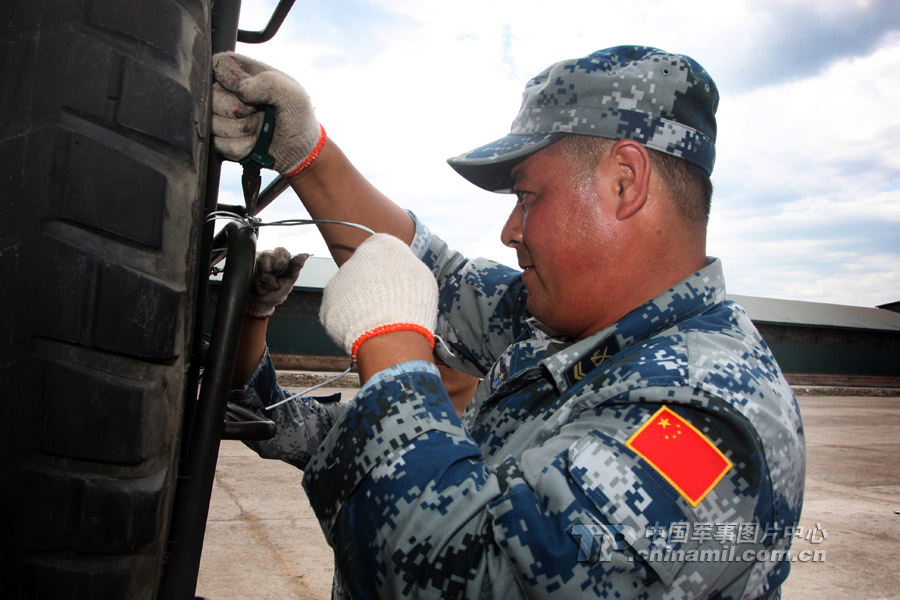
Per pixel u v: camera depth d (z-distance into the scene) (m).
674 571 0.74
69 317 0.67
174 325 0.71
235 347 0.84
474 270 1.47
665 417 0.80
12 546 0.67
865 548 4.20
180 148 0.72
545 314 1.08
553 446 0.83
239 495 4.68
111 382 0.68
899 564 3.91
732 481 0.78
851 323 29.86
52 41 0.69
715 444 0.79
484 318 1.42
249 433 0.95
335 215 1.24
